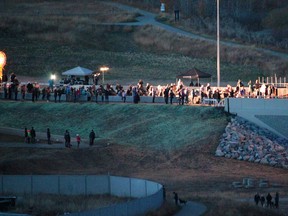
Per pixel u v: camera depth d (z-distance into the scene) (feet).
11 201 401.49
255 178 460.14
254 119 524.93
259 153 488.02
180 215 377.71
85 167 478.59
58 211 389.60
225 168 476.13
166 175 466.29
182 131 512.22
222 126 511.81
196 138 502.38
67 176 432.25
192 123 519.19
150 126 523.29
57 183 432.66
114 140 511.81
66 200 414.62
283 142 510.58
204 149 492.95
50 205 401.49
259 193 430.61
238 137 500.33
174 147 497.05
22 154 486.79
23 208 397.39
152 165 481.46
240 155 487.61
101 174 464.65
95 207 393.09
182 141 501.97
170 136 509.35
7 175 438.40
